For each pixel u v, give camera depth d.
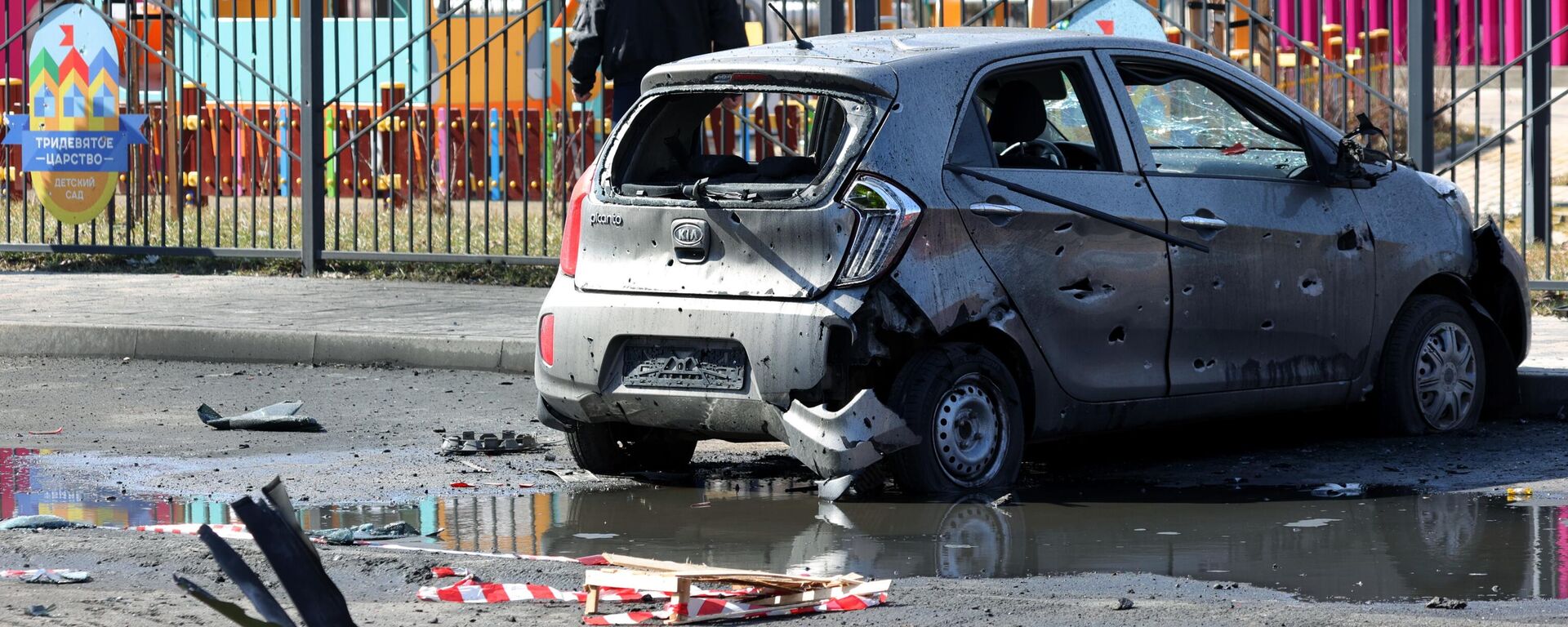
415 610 14.80
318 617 10.59
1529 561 17.25
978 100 21.55
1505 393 26.47
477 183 54.72
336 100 43.50
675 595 14.60
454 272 42.91
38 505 20.25
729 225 20.41
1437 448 23.95
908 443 20.19
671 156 22.64
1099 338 21.59
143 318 35.16
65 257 46.41
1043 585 16.41
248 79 57.12
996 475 21.12
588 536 18.83
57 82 45.09
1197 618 14.66
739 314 20.19
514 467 23.00
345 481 21.86
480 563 16.75
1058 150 22.14
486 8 41.97
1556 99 35.66
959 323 20.36
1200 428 25.89
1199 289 22.33
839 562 17.52
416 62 55.00
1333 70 43.28
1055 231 21.20
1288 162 24.05
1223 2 45.56
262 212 54.56
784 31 49.56
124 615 14.28
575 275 21.56
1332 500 20.70
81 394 29.36
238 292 40.12
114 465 22.84
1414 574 16.72
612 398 21.09
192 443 24.64
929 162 20.41
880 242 19.89
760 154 47.31
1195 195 22.44
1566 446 24.03
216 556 10.60
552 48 52.69
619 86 36.00
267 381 30.75
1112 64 22.45
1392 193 24.53
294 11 56.81
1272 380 23.14
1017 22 47.38
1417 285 24.62
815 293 19.88
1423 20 35.62
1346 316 23.80
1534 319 34.75
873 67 20.59
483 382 30.58
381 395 29.12
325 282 42.12
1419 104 35.81
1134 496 21.05
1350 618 14.62
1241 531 18.94
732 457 23.89
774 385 19.98
